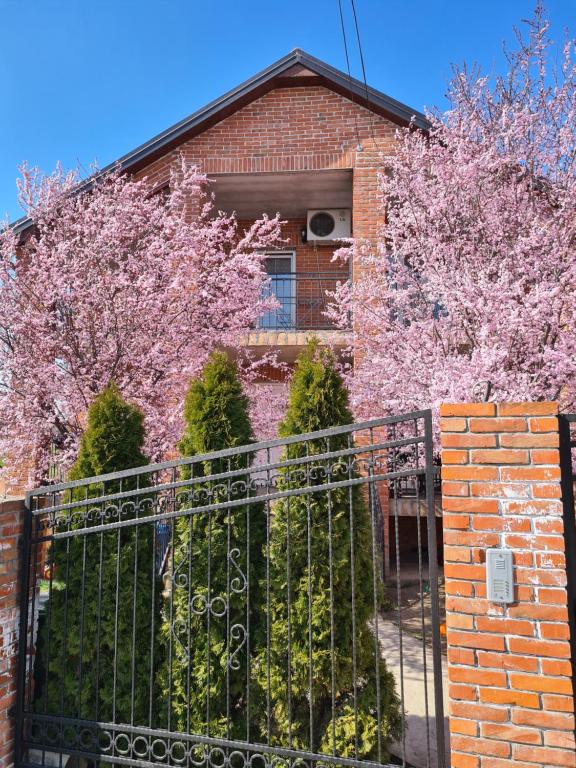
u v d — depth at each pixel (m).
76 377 5.63
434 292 5.44
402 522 8.88
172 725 3.27
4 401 5.55
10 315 5.73
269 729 2.84
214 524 3.45
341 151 8.28
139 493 3.33
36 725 3.50
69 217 6.23
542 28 5.56
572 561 2.43
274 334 7.92
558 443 2.44
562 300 4.88
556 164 5.34
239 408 3.73
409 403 5.25
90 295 5.79
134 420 3.94
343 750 2.97
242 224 10.52
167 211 7.10
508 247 5.28
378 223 7.71
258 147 8.48
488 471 2.50
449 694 2.41
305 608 3.16
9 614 3.42
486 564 2.43
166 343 6.00
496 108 5.68
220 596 3.13
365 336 6.22
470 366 4.53
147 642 3.48
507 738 2.29
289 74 8.38
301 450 3.38
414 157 6.07
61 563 3.63
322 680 3.10
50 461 5.81
